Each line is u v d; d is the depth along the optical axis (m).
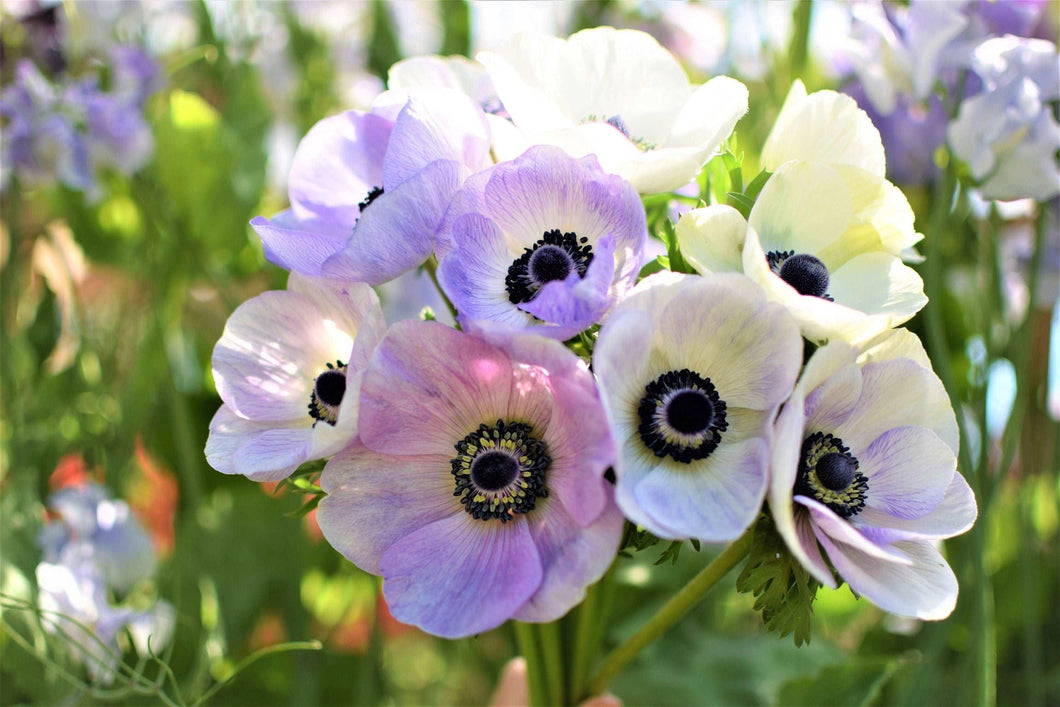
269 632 0.76
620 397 0.46
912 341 0.49
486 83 0.56
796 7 0.66
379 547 0.48
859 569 0.46
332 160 0.54
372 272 0.48
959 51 0.59
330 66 0.84
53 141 0.68
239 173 0.76
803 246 0.50
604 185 0.47
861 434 0.49
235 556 0.70
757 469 0.45
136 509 0.80
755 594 0.47
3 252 0.76
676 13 0.76
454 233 0.47
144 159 0.70
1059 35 0.63
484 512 0.48
